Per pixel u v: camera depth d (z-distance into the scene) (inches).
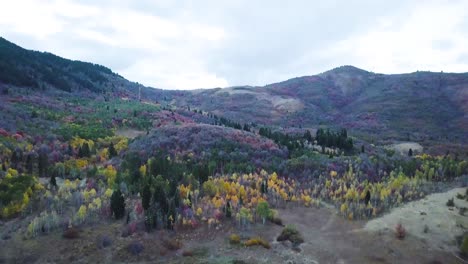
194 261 1975.9
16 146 3686.0
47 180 3233.3
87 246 2116.1
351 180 3336.6
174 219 2453.2
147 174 3117.6
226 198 2856.8
